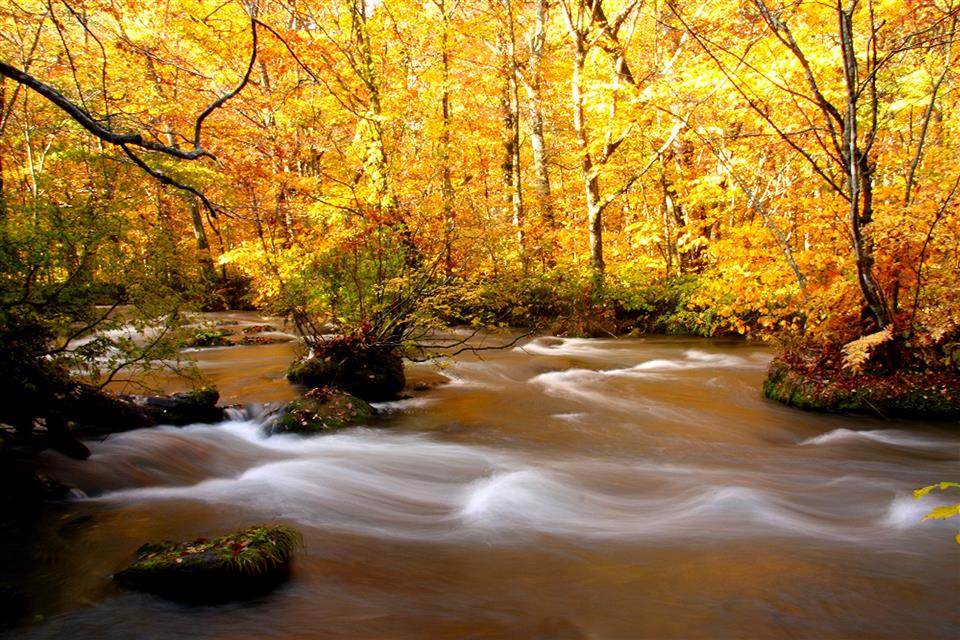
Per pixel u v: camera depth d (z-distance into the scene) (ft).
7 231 15.08
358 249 29.48
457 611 10.17
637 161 52.11
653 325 48.49
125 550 12.13
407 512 15.26
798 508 14.96
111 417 18.47
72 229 16.07
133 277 17.33
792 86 29.40
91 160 18.40
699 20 35.29
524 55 57.67
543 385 30.60
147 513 14.29
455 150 48.34
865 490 16.08
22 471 14.74
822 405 23.57
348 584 11.16
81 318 16.81
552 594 10.80
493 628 9.57
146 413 20.08
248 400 25.22
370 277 29.50
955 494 15.47
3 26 31.07
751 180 37.73
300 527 13.83
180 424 21.03
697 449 20.29
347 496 16.12
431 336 38.27
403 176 42.42
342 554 12.47
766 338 28.68
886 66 26.84
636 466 18.45
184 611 10.02
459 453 19.86
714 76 31.09
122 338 17.76
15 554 11.86
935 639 9.12
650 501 15.67
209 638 9.27
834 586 10.83
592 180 47.75
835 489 16.22
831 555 12.16
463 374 33.09
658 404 26.40
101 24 28.50
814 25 30.86
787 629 9.43
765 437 21.59
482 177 50.01
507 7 53.47
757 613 9.93
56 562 11.57
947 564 11.68
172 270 18.47
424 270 29.78
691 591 10.77
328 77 33.12
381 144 34.40
